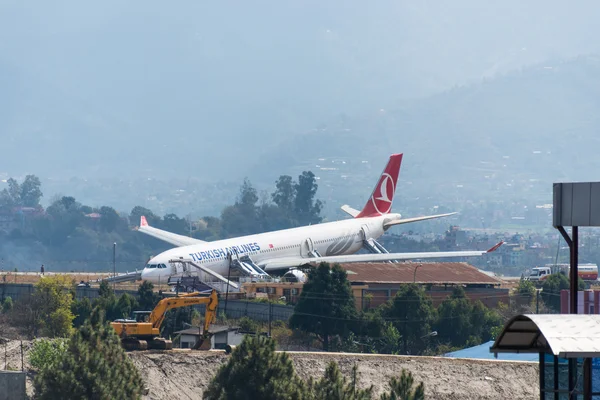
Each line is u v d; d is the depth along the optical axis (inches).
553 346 5615.2
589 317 6082.7
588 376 5969.5
